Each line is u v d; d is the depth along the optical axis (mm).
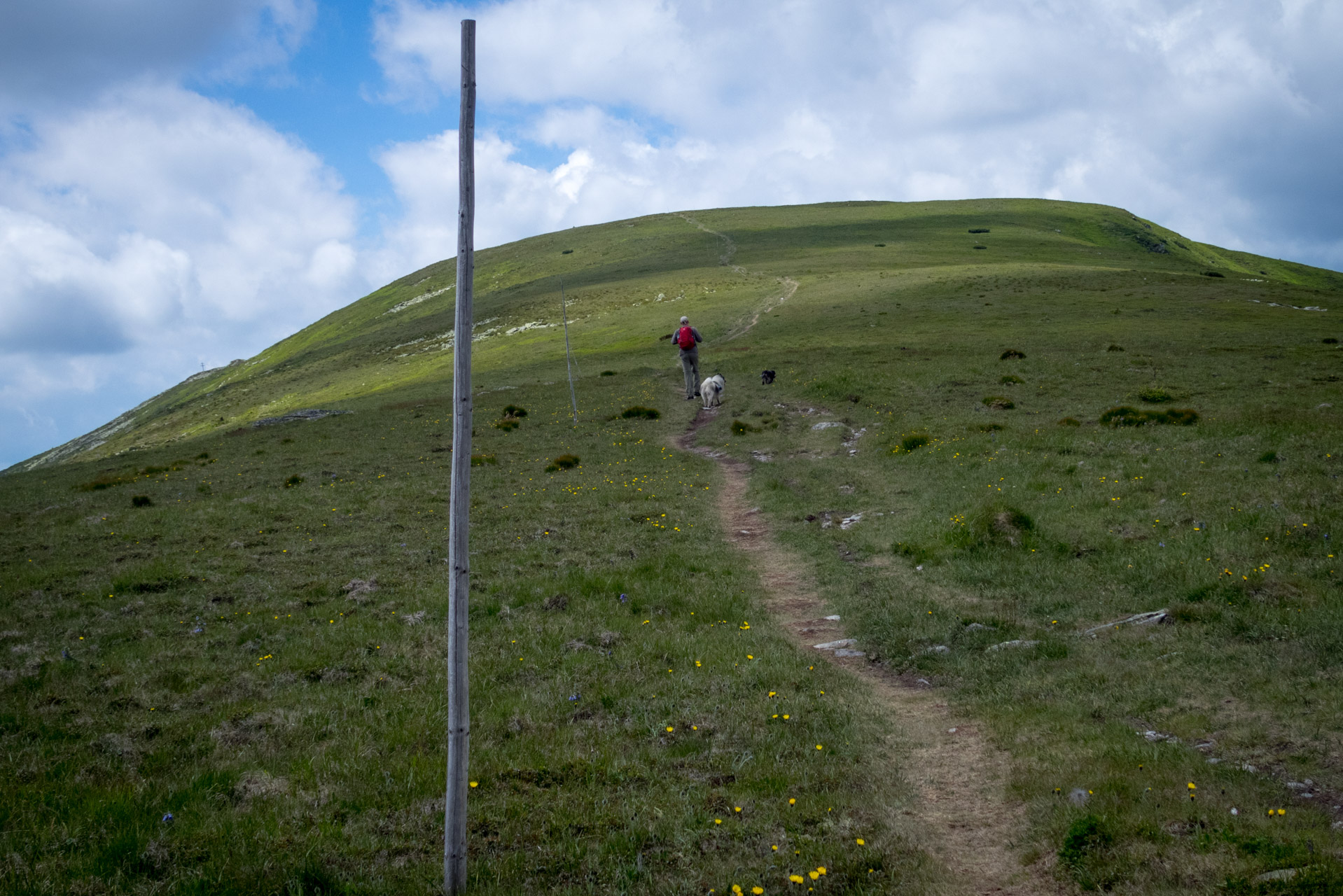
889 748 9617
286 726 10422
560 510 23984
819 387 41000
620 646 13281
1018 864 6848
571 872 6871
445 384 61281
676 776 8812
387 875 6816
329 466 33375
